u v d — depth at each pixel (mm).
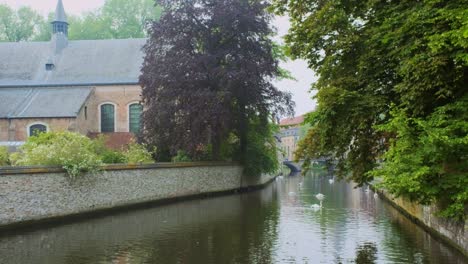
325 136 15039
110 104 46469
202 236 16156
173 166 29453
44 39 63062
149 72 33094
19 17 62500
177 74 31953
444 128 11609
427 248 14117
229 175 36938
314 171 86688
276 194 35469
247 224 18938
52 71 48250
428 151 11750
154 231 17250
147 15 61781
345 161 16531
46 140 24953
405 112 12969
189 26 33375
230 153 39250
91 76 47500
